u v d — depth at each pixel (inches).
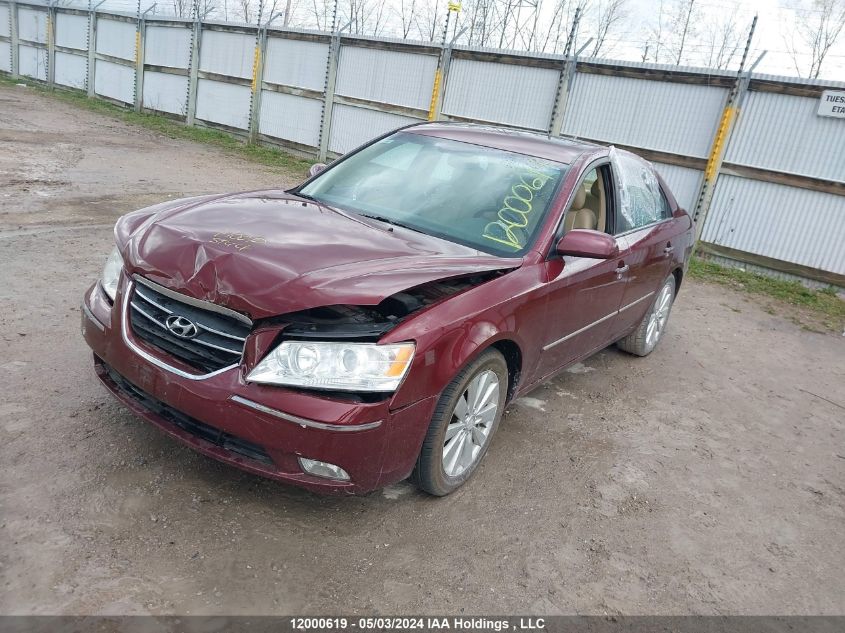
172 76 772.6
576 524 132.6
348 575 108.3
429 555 116.1
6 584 95.0
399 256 121.9
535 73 470.3
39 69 1026.1
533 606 108.7
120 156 504.1
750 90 380.8
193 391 106.0
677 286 238.4
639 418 185.6
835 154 358.6
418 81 539.5
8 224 274.8
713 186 398.3
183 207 136.1
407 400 109.3
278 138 657.0
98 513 112.0
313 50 609.9
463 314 118.0
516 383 144.3
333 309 111.8
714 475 161.2
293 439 102.7
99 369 127.7
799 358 262.8
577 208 159.9
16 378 149.6
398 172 162.9
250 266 108.4
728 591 121.1
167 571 102.4
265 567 106.7
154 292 115.3
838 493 161.9
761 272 390.3
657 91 414.9
